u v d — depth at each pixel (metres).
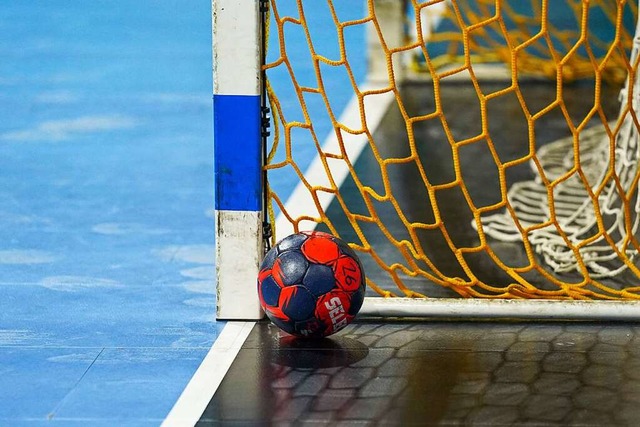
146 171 18.97
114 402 9.79
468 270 12.26
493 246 14.56
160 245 14.91
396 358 10.84
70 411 9.60
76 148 20.55
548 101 24.20
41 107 24.00
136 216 16.28
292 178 18.39
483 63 27.66
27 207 16.67
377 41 26.70
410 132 12.00
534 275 13.44
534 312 11.91
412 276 12.34
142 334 11.62
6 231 15.47
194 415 9.47
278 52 30.34
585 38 11.69
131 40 32.06
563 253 13.91
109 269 13.91
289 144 12.05
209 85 26.52
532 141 12.03
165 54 30.08
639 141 13.26
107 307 12.50
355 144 20.73
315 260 10.88
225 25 11.42
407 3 28.22
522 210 16.09
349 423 9.26
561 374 10.38
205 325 11.92
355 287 10.95
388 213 16.12
